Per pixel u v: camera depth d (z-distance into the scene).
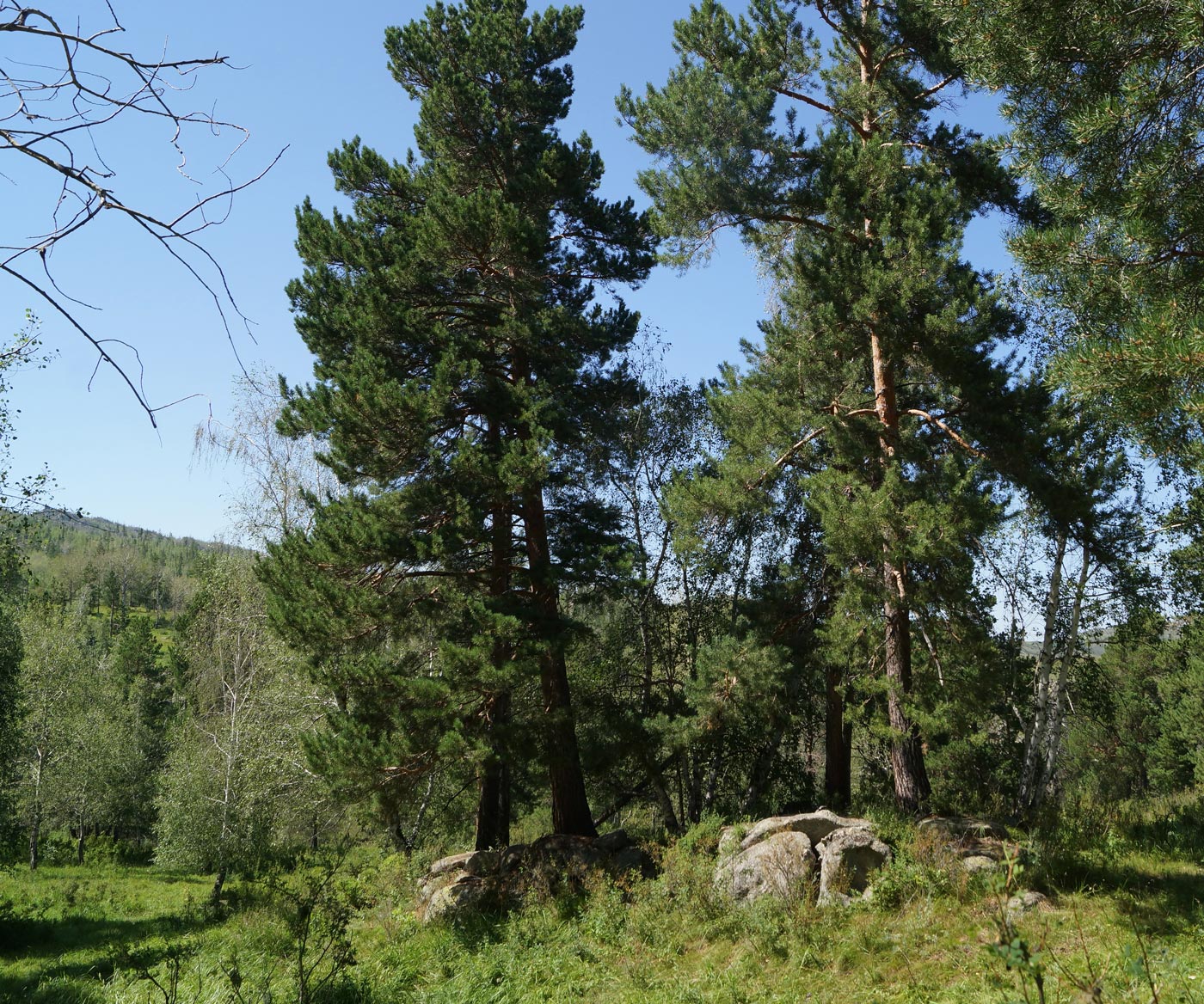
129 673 54.94
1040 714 16.95
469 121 17.08
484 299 17.81
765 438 15.42
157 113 2.24
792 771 20.39
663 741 15.25
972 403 13.59
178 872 34.44
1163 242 7.35
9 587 20.73
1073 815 12.46
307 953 11.48
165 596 81.19
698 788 20.12
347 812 22.16
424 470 15.91
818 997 8.64
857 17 14.97
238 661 26.11
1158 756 32.38
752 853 11.95
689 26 15.44
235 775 23.69
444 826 23.59
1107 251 7.68
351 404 14.68
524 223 15.38
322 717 23.06
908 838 11.68
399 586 16.27
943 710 12.77
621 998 9.55
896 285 13.11
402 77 18.34
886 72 15.20
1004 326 14.31
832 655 14.55
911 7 14.19
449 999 9.93
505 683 14.26
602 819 20.48
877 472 14.33
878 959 9.13
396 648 18.05
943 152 15.00
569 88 18.77
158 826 26.02
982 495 13.00
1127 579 16.31
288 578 15.87
